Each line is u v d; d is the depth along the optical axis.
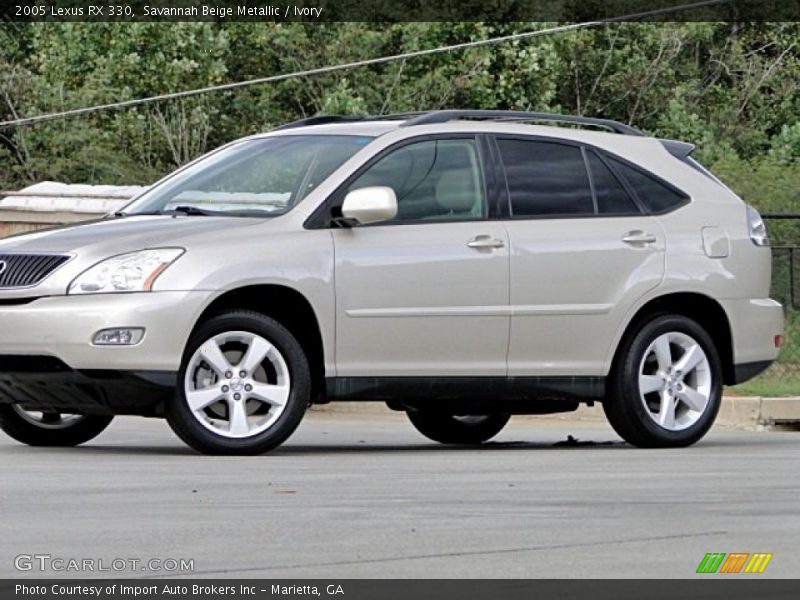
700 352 24.77
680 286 24.48
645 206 24.62
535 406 25.05
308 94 73.38
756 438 27.06
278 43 72.62
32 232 22.94
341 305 22.31
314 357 22.59
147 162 70.69
